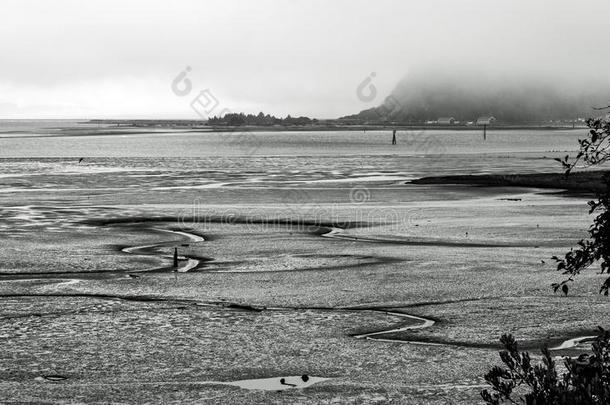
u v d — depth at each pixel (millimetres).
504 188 60531
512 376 8156
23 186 62906
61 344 16297
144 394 13180
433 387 13711
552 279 23750
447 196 54250
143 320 18500
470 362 15234
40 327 17750
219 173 81125
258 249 30375
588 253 7949
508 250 30031
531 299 20984
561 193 56531
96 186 63062
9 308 19766
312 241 32688
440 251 29828
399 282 23500
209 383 13852
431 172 83312
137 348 16047
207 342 16562
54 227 36656
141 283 23359
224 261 27531
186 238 33531
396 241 32750
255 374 14430
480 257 28234
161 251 29781
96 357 15383
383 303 20625
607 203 7887
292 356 15602
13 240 32156
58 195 54438
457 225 38094
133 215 41969
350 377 14297
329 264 26844
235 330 17609
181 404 12703
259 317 18922
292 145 191125
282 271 25484
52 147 167500
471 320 18656
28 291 22078
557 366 14516
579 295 21406
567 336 17141
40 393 13133
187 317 18844
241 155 131375
